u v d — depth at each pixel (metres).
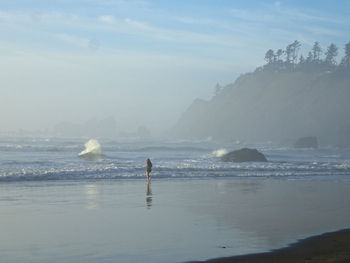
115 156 56.75
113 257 8.79
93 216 13.70
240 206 16.25
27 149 69.50
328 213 14.82
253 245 9.91
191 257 8.80
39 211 14.56
